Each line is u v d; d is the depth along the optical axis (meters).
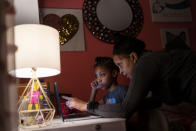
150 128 1.14
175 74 1.01
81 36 1.92
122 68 1.20
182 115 1.14
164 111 1.20
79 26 1.93
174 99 1.02
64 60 1.84
